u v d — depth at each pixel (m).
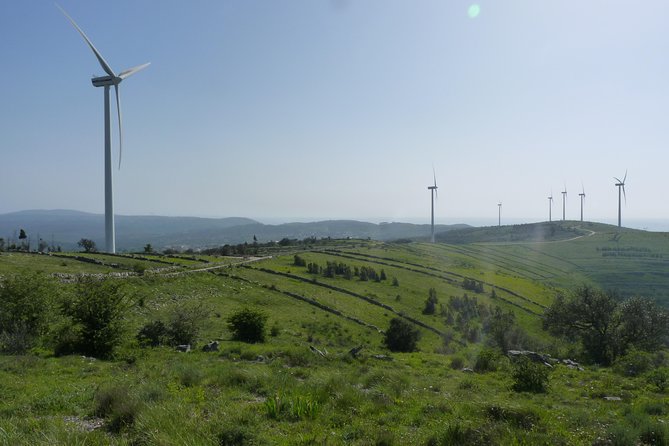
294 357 24.56
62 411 12.13
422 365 27.97
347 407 13.20
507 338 44.44
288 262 98.25
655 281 139.12
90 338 23.91
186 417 10.66
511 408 13.77
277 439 9.94
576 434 12.09
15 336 24.44
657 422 13.23
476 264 133.88
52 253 74.06
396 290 84.44
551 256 179.62
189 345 30.11
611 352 38.66
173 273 66.38
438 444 10.27
